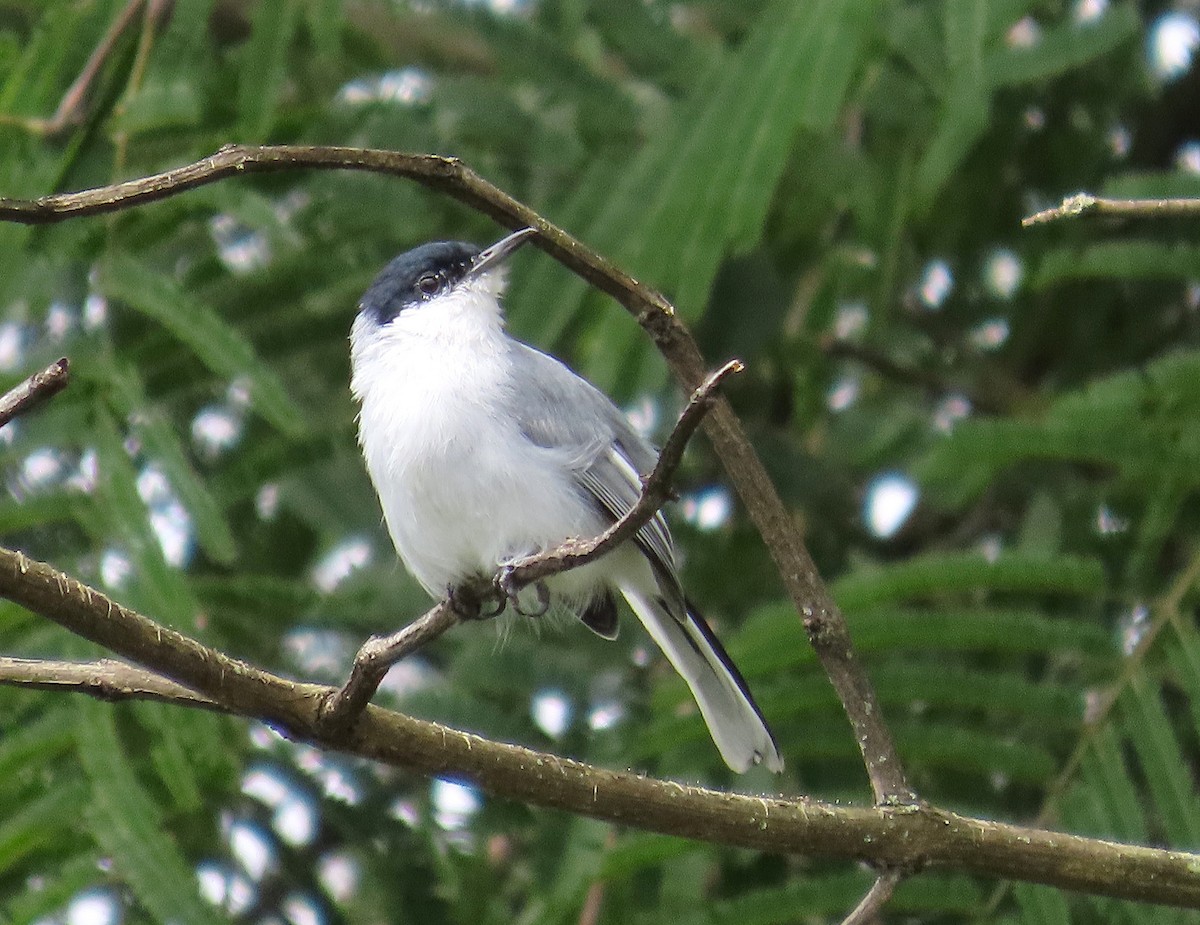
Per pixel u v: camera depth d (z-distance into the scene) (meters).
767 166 8.98
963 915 8.84
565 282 9.93
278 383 9.88
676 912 9.39
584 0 10.62
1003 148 13.01
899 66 10.74
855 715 7.94
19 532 9.52
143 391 9.92
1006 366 14.20
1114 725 9.16
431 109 11.27
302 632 11.19
